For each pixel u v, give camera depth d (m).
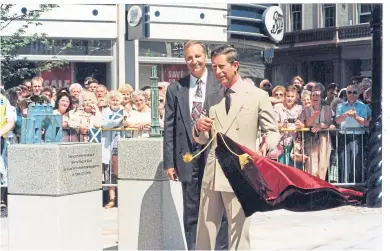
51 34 11.76
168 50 12.43
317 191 5.93
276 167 5.89
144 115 10.07
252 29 12.80
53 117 8.76
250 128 5.79
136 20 12.12
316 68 13.13
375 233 8.01
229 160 5.73
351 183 10.20
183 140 6.53
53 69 11.83
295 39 13.23
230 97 5.82
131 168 6.89
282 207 5.88
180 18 12.33
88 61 12.03
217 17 12.52
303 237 7.80
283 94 10.27
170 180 6.88
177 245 6.95
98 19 11.99
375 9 9.41
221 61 5.78
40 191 6.23
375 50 9.47
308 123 10.23
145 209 6.86
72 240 6.32
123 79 12.16
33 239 6.27
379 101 9.52
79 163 6.38
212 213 5.88
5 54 11.16
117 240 7.69
